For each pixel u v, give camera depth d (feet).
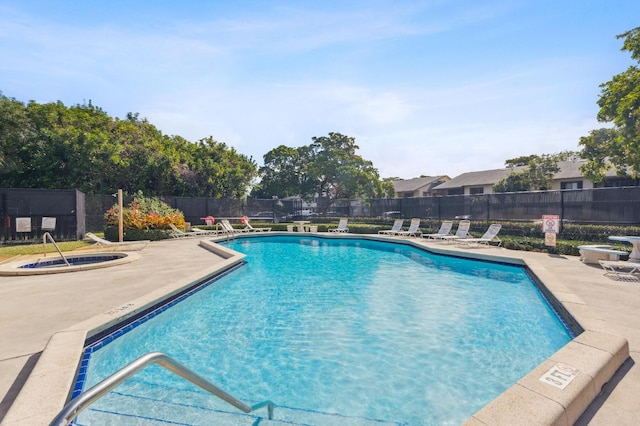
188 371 7.73
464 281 30.01
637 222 41.63
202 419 9.47
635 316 16.25
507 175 110.63
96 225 68.03
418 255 45.29
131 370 6.34
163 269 29.76
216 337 17.61
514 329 18.21
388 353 15.69
